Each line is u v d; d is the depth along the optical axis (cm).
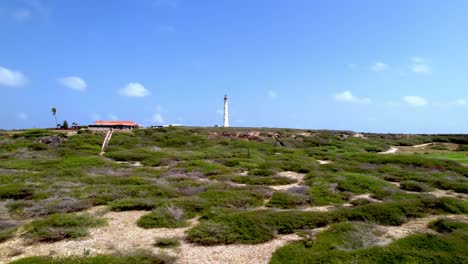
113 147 5066
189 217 1836
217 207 1934
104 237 1532
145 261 1243
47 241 1470
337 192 2431
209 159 4150
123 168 3372
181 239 1523
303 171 3450
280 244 1470
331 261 1237
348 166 3653
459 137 8225
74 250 1375
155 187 2345
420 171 3456
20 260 1227
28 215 1816
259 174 3189
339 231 1552
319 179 2817
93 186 2345
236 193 2228
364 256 1266
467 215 1919
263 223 1619
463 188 2650
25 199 2105
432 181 2906
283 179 2894
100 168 3281
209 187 2425
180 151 4797
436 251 1329
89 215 1783
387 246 1358
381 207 1881
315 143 6619
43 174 2859
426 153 5794
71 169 3136
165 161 3922
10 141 5175
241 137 6844
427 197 2222
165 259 1275
